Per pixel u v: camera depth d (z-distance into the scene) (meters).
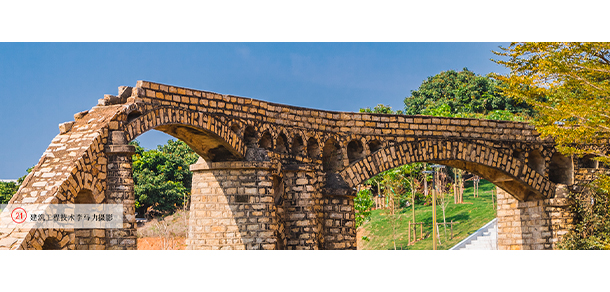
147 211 71.56
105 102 27.38
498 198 46.56
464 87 84.44
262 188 32.19
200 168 33.16
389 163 37.16
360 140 36.69
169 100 28.61
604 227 39.88
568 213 42.00
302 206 33.78
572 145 41.25
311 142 36.00
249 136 32.97
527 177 41.59
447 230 64.38
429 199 73.88
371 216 76.31
